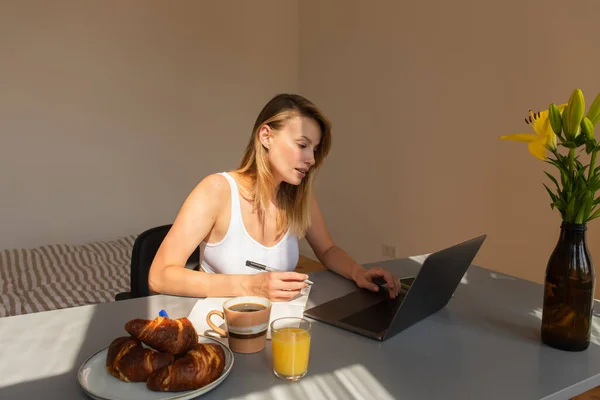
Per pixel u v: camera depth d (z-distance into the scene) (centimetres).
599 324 103
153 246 150
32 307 200
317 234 149
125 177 348
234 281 110
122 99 340
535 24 224
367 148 338
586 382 79
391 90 313
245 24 385
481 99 253
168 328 73
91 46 325
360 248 352
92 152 334
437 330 98
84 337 91
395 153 313
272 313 102
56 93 317
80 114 327
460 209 270
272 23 397
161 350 73
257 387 74
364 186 343
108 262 273
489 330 99
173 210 371
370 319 102
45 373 77
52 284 231
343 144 362
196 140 374
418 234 301
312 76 394
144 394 69
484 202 255
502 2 238
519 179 236
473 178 261
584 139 82
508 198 242
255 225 131
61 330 94
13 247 316
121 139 344
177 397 67
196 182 379
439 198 283
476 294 121
